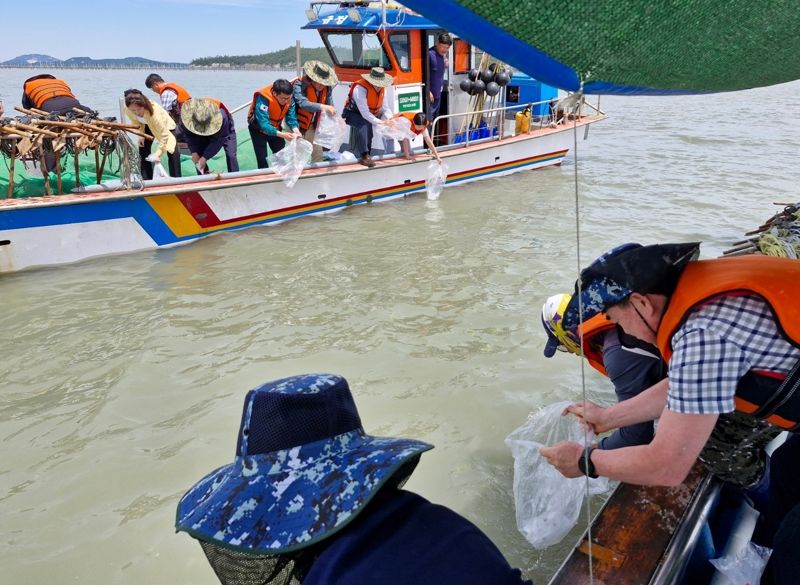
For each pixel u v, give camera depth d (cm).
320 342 471
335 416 102
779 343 144
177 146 755
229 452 345
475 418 366
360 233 757
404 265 638
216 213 742
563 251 676
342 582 87
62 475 328
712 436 213
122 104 734
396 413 373
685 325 151
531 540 260
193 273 626
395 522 96
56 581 262
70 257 656
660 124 1797
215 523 95
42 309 540
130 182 679
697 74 133
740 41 124
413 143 962
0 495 314
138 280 608
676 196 929
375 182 885
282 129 816
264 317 518
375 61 885
